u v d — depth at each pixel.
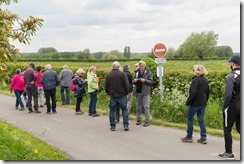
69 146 9.05
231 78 7.71
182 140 9.45
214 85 14.31
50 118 13.62
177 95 13.06
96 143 9.38
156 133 10.59
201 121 9.23
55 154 8.10
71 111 15.57
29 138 9.63
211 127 11.45
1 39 5.95
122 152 8.45
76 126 11.85
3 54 5.91
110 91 11.09
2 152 7.56
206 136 9.95
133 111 14.38
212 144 9.16
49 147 8.78
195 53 107.06
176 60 86.62
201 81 9.13
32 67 15.30
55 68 26.80
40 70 17.16
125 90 11.09
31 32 6.30
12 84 16.20
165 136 10.17
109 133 10.67
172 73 15.80
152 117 13.02
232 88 7.66
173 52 106.62
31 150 8.00
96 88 13.90
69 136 10.27
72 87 16.98
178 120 12.39
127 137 10.09
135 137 10.07
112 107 11.11
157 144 9.21
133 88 13.30
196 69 9.23
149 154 8.25
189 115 9.34
